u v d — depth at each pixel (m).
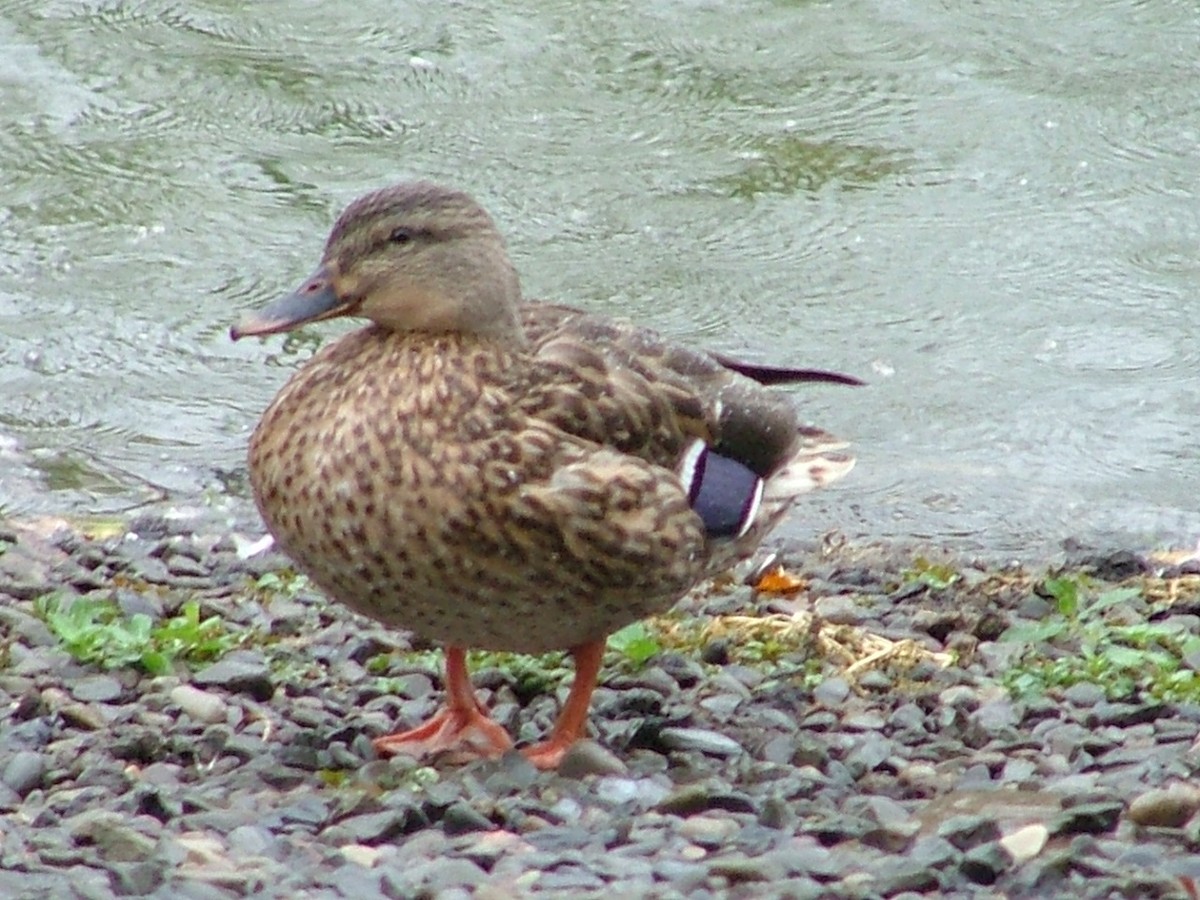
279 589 12.49
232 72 21.28
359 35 21.92
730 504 10.10
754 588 12.95
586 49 21.88
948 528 14.98
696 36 22.17
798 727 10.41
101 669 10.66
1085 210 19.77
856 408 16.81
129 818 8.78
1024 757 9.84
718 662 11.45
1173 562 13.88
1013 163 20.47
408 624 9.72
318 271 9.82
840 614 12.27
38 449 15.73
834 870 8.18
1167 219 19.70
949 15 22.58
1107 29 22.39
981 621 12.02
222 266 18.59
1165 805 8.60
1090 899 7.93
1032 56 21.97
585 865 8.28
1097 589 12.98
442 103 21.05
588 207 19.64
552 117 20.95
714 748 9.98
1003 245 19.27
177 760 9.71
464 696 10.16
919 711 10.57
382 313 9.63
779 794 9.27
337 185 19.81
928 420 16.62
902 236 19.38
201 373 17.09
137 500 15.02
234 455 15.83
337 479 9.34
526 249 19.03
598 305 18.27
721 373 10.44
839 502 15.30
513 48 21.84
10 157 19.95
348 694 10.75
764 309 18.25
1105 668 11.03
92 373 16.98
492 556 9.35
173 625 11.23
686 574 9.92
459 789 9.26
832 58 21.92
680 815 8.98
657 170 20.20
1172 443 16.31
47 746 9.73
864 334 17.95
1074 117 21.08
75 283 18.23
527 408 9.48
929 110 21.19
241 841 8.56
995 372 17.34
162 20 21.95
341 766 9.77
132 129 20.47
